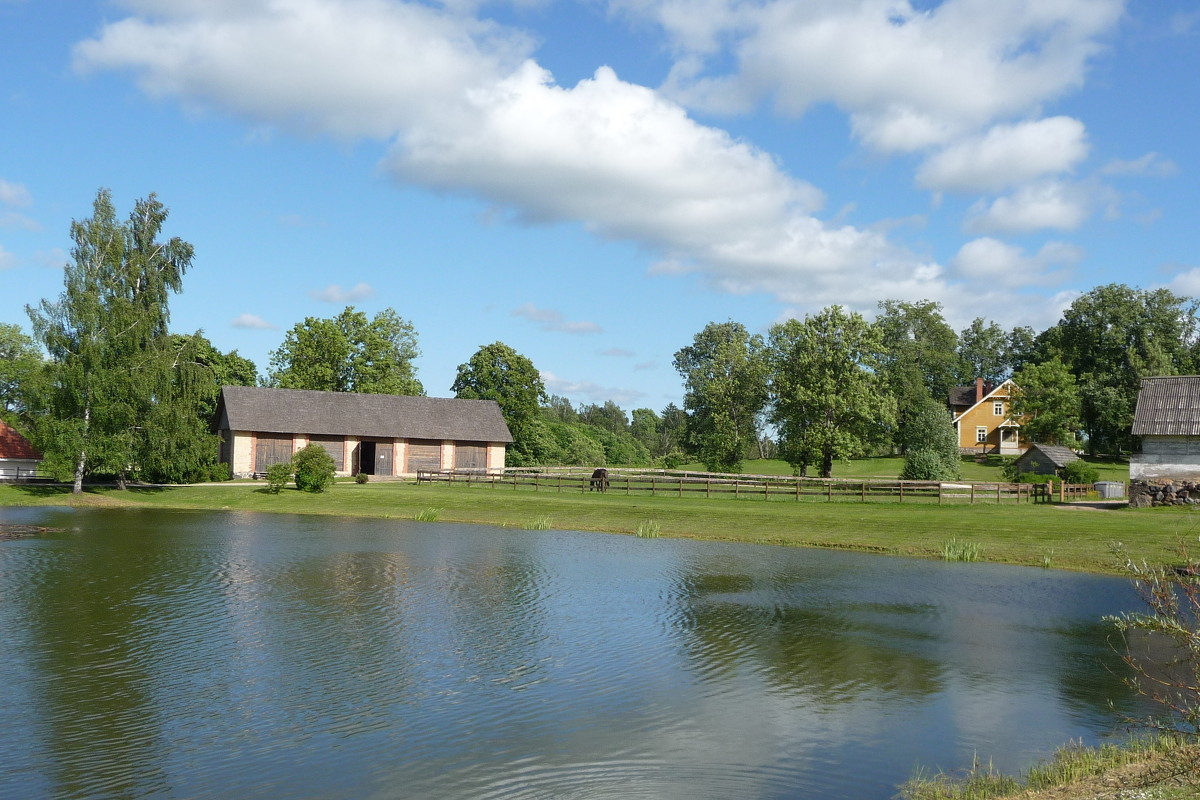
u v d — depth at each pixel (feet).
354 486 189.37
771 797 33.40
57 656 52.75
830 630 61.98
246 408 217.77
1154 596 31.78
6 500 164.25
